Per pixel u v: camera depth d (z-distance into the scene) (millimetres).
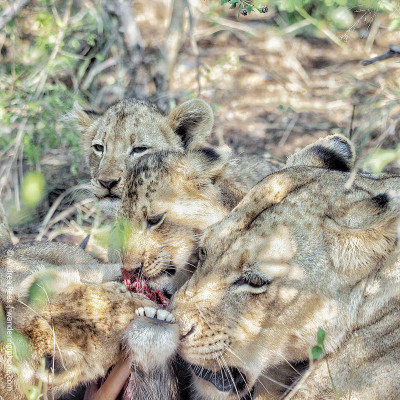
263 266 5820
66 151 10984
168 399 6617
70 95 10812
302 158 6855
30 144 10117
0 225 9125
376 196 5801
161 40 12969
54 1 11734
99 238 8242
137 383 6312
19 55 11625
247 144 11320
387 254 5758
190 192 7617
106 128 9125
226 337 5977
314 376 6047
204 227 7625
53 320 6074
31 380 5949
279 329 5926
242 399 6605
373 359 5895
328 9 11602
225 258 5973
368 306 5863
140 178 7531
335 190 5953
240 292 5914
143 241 7367
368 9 9031
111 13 11648
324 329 5902
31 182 5645
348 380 5938
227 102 12391
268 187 6102
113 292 6355
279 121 11852
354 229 5684
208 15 13188
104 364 6133
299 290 5816
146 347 5914
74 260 8086
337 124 11523
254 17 14070
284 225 5852
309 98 12328
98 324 6125
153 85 12023
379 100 9180
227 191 8141
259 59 13289
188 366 6730
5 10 10992
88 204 10117
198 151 7875
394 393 5844
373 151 5930
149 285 7402
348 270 5801
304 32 13578
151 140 9008
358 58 12742
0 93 10258
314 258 5801
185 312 6047
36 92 10633
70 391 6535
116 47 12078
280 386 6406
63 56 11320
